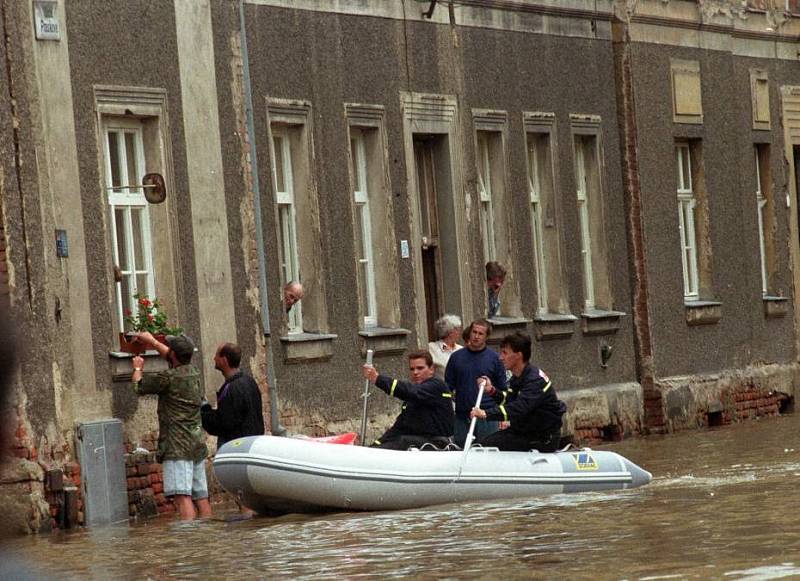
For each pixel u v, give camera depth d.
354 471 43.91
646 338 80.38
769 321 93.06
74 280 46.62
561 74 75.75
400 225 64.12
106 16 48.91
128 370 48.44
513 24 72.38
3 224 43.75
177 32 52.09
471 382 50.28
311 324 59.34
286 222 59.09
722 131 89.12
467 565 29.70
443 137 67.62
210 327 52.88
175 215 51.56
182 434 46.19
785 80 96.06
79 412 46.38
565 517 38.41
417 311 64.88
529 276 72.75
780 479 46.78
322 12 60.19
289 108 57.97
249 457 43.78
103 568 33.41
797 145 97.50
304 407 57.81
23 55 45.03
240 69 55.03
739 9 90.94
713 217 88.00
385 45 63.72
